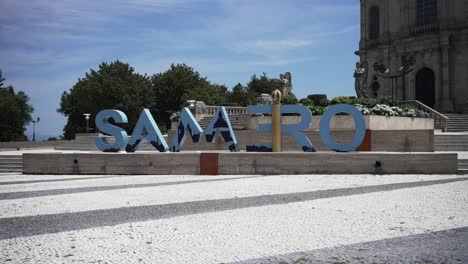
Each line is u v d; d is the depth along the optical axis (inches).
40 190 553.9
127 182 623.5
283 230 313.6
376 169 659.4
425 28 1898.4
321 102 1213.7
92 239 299.6
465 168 665.6
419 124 1161.4
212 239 292.7
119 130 770.8
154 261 249.0
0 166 942.4
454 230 305.4
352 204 406.3
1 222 359.6
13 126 2982.3
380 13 2063.2
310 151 708.7
